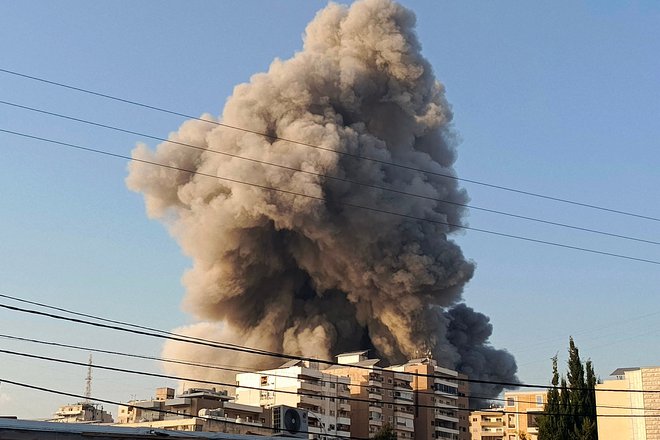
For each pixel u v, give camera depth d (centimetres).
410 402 12019
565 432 7306
